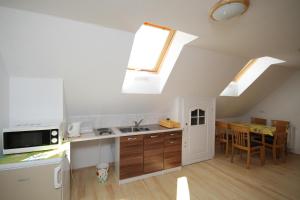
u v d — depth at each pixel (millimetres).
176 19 1521
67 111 2627
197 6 1303
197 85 3061
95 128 2957
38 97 1993
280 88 4371
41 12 1406
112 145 3186
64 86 2180
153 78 2918
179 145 3033
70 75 2064
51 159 1490
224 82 3303
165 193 2273
